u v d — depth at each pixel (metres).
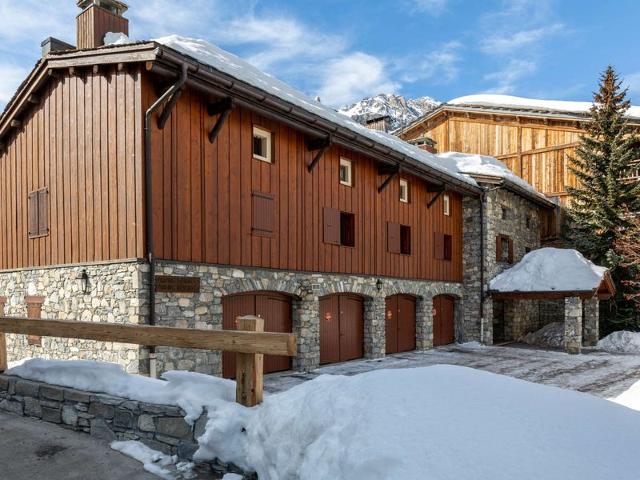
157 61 7.73
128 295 7.99
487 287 17.48
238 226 9.64
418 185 15.70
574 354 15.16
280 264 10.57
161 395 4.52
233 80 8.53
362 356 13.37
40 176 10.23
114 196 8.48
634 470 2.42
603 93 20.33
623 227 18.52
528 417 2.90
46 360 5.73
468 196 17.98
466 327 17.70
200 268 8.81
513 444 2.62
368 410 3.04
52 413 5.36
